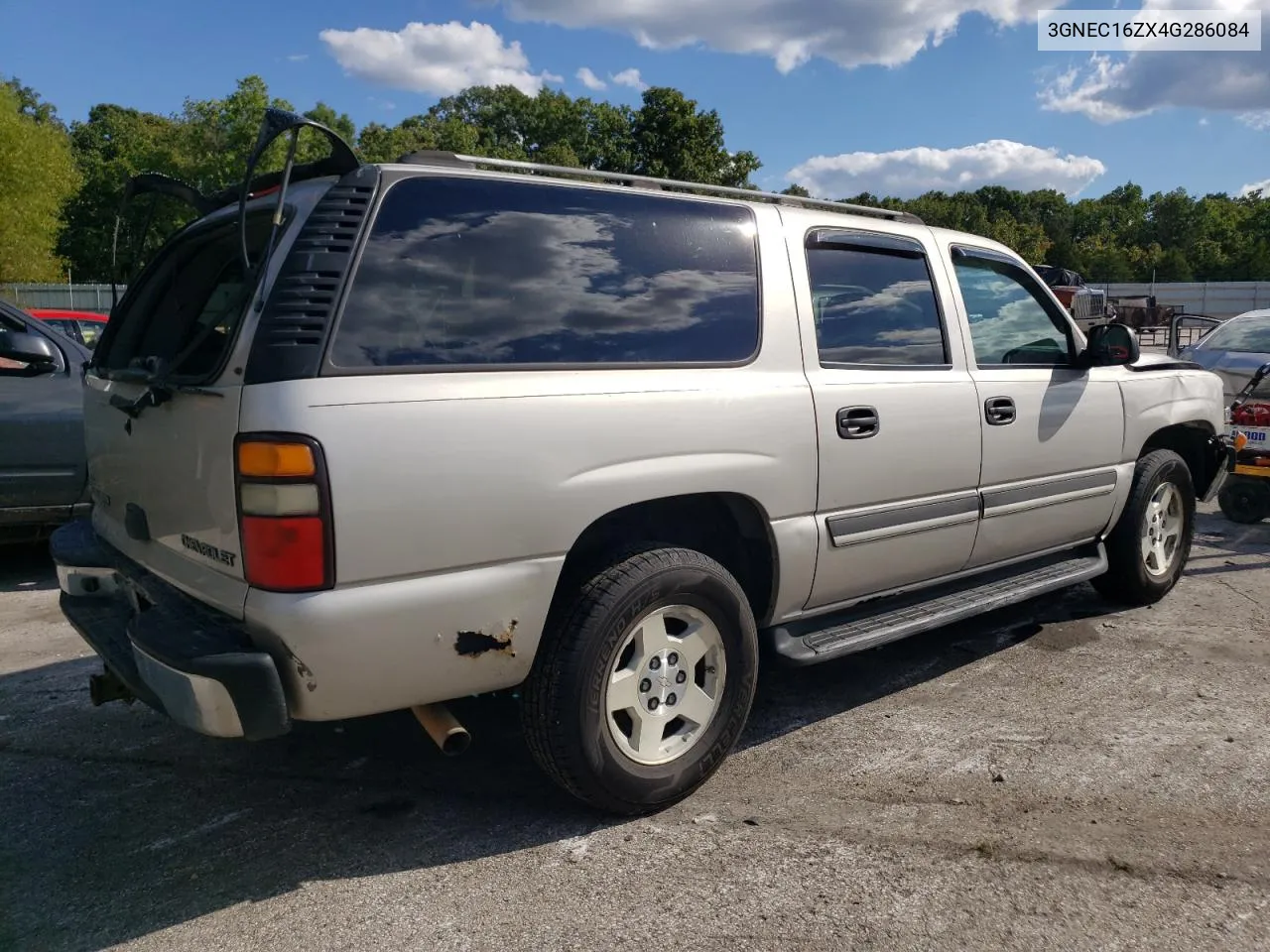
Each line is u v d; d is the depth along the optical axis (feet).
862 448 11.41
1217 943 7.94
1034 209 318.24
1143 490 16.17
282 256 8.14
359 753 11.56
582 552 9.96
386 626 8.00
